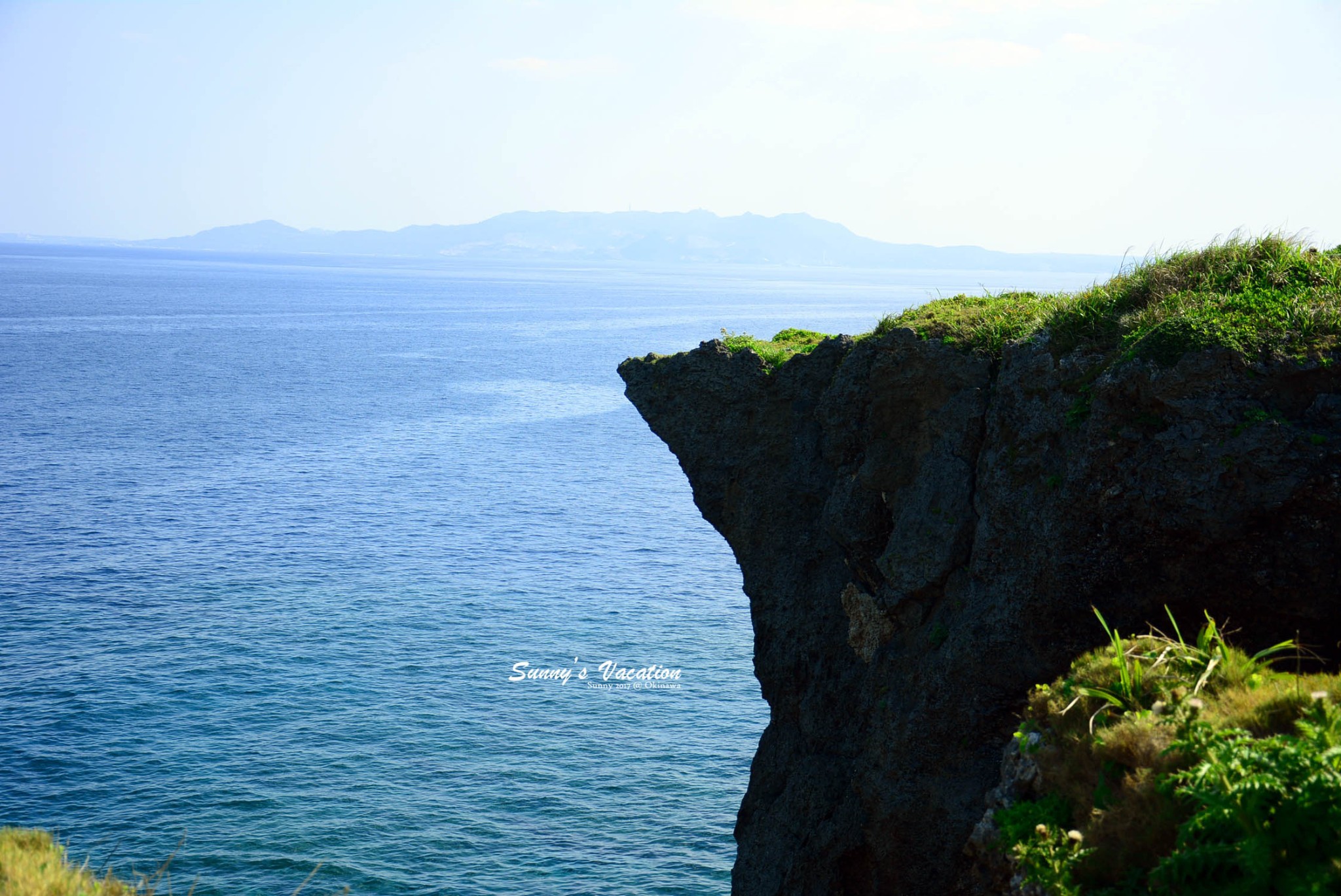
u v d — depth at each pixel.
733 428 24.36
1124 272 18.61
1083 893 9.65
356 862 36.31
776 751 22.62
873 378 20.08
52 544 72.62
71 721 45.72
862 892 19.23
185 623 58.84
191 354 199.50
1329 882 7.82
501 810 40.56
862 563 20.61
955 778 16.81
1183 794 9.35
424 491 98.12
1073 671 13.20
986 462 17.53
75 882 12.02
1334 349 14.03
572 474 110.00
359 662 54.75
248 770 42.47
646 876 36.44
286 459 109.38
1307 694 10.01
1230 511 14.09
